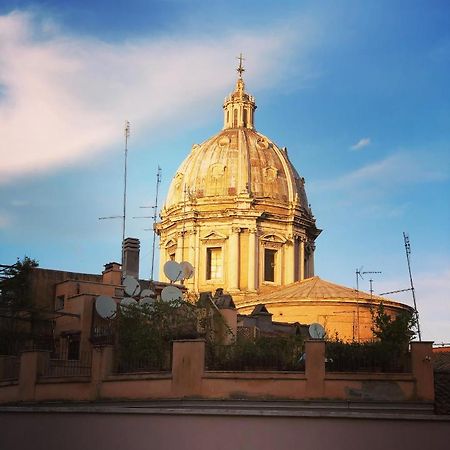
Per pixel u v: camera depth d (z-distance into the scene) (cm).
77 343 4209
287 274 7588
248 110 8544
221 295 5366
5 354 4109
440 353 4881
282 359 3272
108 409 2400
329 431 2148
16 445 2594
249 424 2206
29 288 4662
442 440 2083
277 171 7894
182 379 3145
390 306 6069
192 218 7631
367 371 3159
